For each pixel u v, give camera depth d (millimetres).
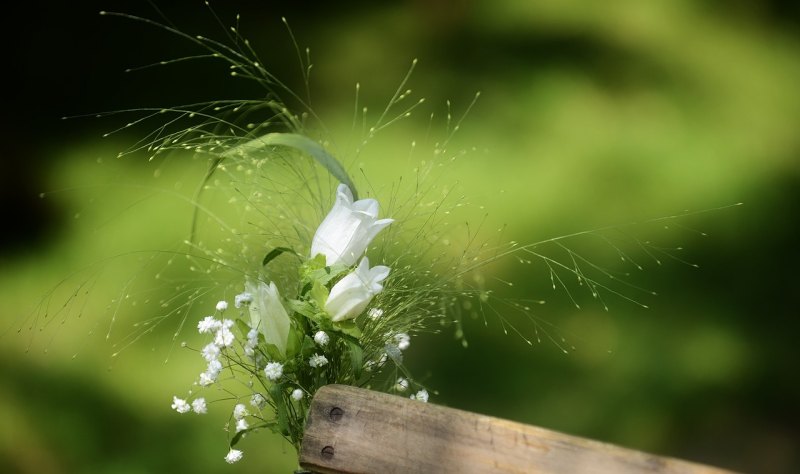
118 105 4074
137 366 2791
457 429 1328
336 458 1336
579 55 4520
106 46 4305
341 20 4617
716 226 3736
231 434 2604
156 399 2730
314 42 4457
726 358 3232
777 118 4297
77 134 3938
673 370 3150
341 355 1425
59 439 2672
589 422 2943
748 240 3727
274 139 1442
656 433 2979
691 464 1297
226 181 1727
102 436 2686
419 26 4570
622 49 4547
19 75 4176
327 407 1348
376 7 4707
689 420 3047
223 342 1387
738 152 4090
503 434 1321
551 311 3199
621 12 4781
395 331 1458
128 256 3168
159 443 2643
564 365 3080
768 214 3844
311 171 1568
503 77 4312
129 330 2887
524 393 2969
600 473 1300
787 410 3152
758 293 3488
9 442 2672
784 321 3443
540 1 4770
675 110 4293
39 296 3121
